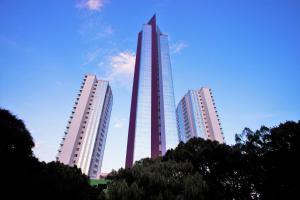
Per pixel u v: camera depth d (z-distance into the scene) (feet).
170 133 373.81
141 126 371.76
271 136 93.15
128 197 52.21
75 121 352.49
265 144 96.43
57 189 49.85
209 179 95.81
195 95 464.65
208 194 61.72
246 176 92.53
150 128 371.97
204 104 445.37
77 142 333.62
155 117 389.60
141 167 72.43
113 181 63.52
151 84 437.17
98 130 364.58
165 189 57.00
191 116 436.35
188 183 60.08
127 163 354.54
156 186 58.08
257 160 96.84
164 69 473.26
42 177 49.47
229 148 106.32
